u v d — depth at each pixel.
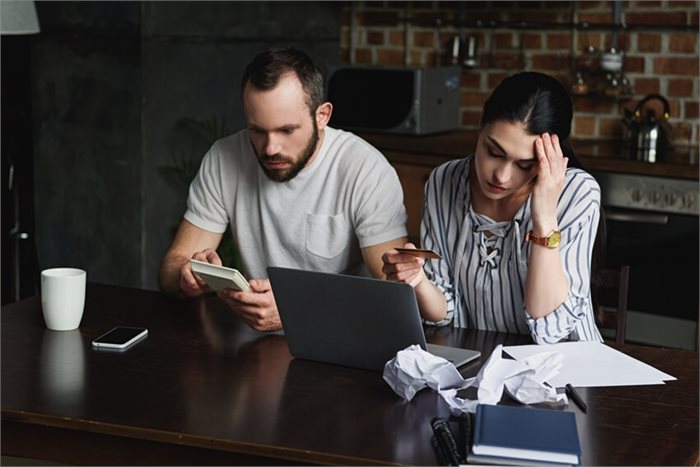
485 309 2.57
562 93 2.33
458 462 1.79
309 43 5.36
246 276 3.01
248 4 4.99
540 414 1.92
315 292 2.24
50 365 2.29
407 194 4.74
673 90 4.80
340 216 2.81
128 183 4.59
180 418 1.99
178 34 4.65
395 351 2.22
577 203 2.42
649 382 2.21
